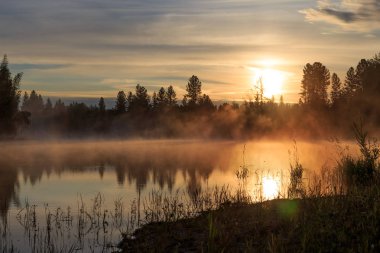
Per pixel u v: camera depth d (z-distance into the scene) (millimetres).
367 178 14859
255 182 22328
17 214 15875
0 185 24109
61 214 15453
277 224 10789
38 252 10945
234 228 10797
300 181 18672
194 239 10719
